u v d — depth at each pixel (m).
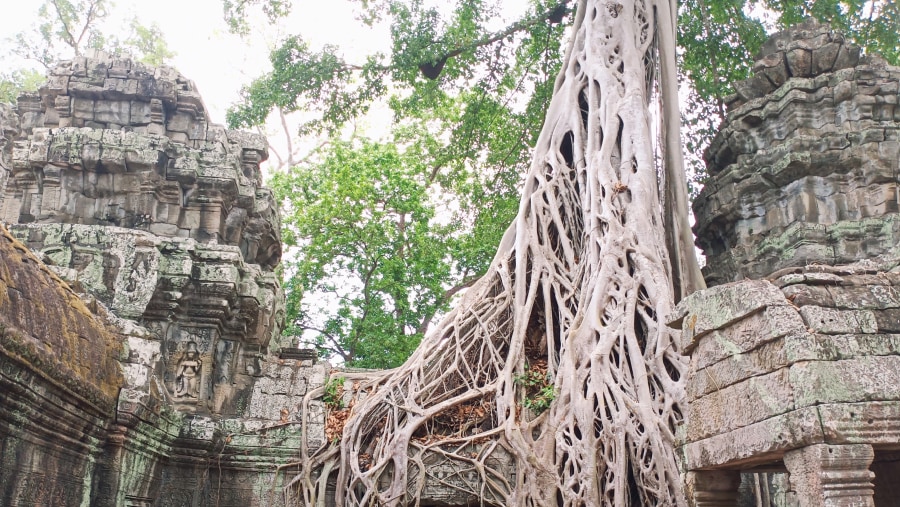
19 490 6.46
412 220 20.50
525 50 18.02
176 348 10.63
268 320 11.65
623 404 8.91
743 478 9.43
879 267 5.52
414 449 9.77
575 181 11.76
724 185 13.04
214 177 11.38
